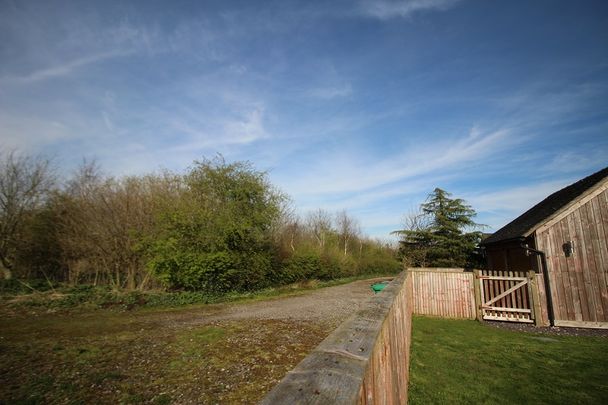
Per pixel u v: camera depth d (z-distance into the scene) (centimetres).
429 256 2733
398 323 343
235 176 1905
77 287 1489
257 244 1952
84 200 1736
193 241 1664
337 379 100
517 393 522
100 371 623
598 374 605
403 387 373
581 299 1059
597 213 1096
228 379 596
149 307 1355
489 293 1167
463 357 710
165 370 636
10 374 601
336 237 3856
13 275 1667
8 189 1677
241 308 1407
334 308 1420
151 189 1925
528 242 1218
